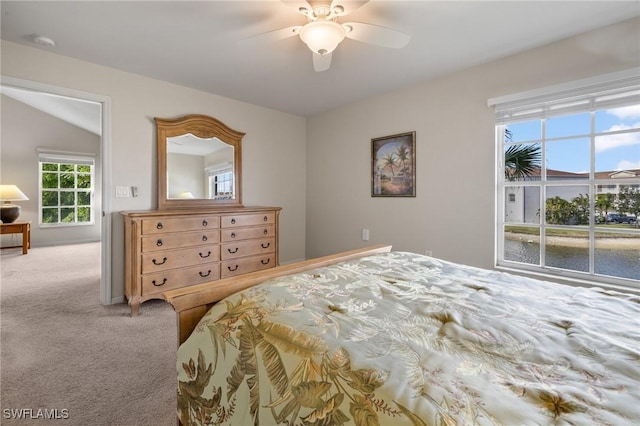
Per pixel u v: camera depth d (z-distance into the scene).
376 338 0.87
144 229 2.56
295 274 1.43
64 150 6.42
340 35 1.71
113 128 2.82
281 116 4.19
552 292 1.27
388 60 2.61
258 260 3.34
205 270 2.92
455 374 0.72
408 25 2.07
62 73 2.54
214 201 3.49
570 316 1.03
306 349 0.84
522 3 1.84
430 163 3.08
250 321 1.01
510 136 2.66
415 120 3.19
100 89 2.73
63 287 3.35
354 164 3.82
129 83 2.90
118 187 2.86
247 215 3.24
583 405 0.61
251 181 3.89
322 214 4.25
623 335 0.90
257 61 2.63
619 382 0.69
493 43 2.32
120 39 2.27
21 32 2.18
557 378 0.71
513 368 0.75
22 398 1.55
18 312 2.64
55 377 1.73
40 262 4.58
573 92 2.24
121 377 1.75
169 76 2.98
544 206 2.51
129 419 1.43
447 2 1.82
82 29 2.14
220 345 1.01
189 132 3.27
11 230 5.12
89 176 6.79
